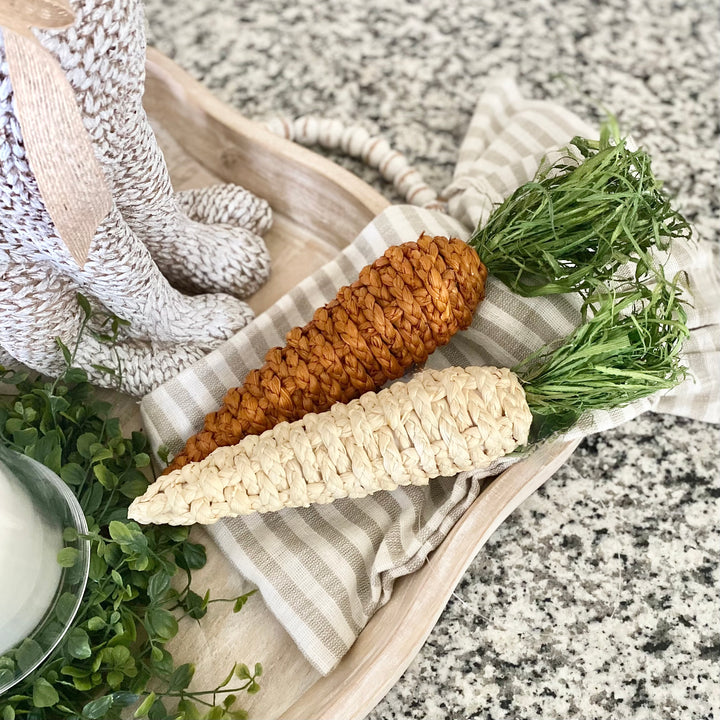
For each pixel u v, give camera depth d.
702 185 0.59
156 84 0.53
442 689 0.45
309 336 0.42
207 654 0.43
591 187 0.40
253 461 0.39
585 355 0.38
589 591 0.47
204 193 0.53
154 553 0.40
